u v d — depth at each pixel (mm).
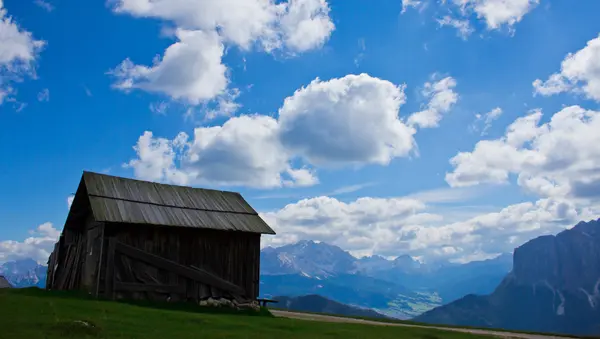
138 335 21016
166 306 35000
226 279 39188
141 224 36312
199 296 37594
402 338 26484
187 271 37219
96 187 38031
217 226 38969
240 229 39812
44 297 30703
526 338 32094
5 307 24406
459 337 28953
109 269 34438
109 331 21344
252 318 31438
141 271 35781
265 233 41000
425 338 27500
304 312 53625
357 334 26641
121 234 35781
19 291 33000
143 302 34562
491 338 29875
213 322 26906
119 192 38750
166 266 36500
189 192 43469
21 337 18422
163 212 38344
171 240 37562
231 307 38250
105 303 29750
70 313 24484
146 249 36406
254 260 41000
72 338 19203
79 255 40500
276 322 29766
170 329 23375
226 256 39688
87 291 35250
